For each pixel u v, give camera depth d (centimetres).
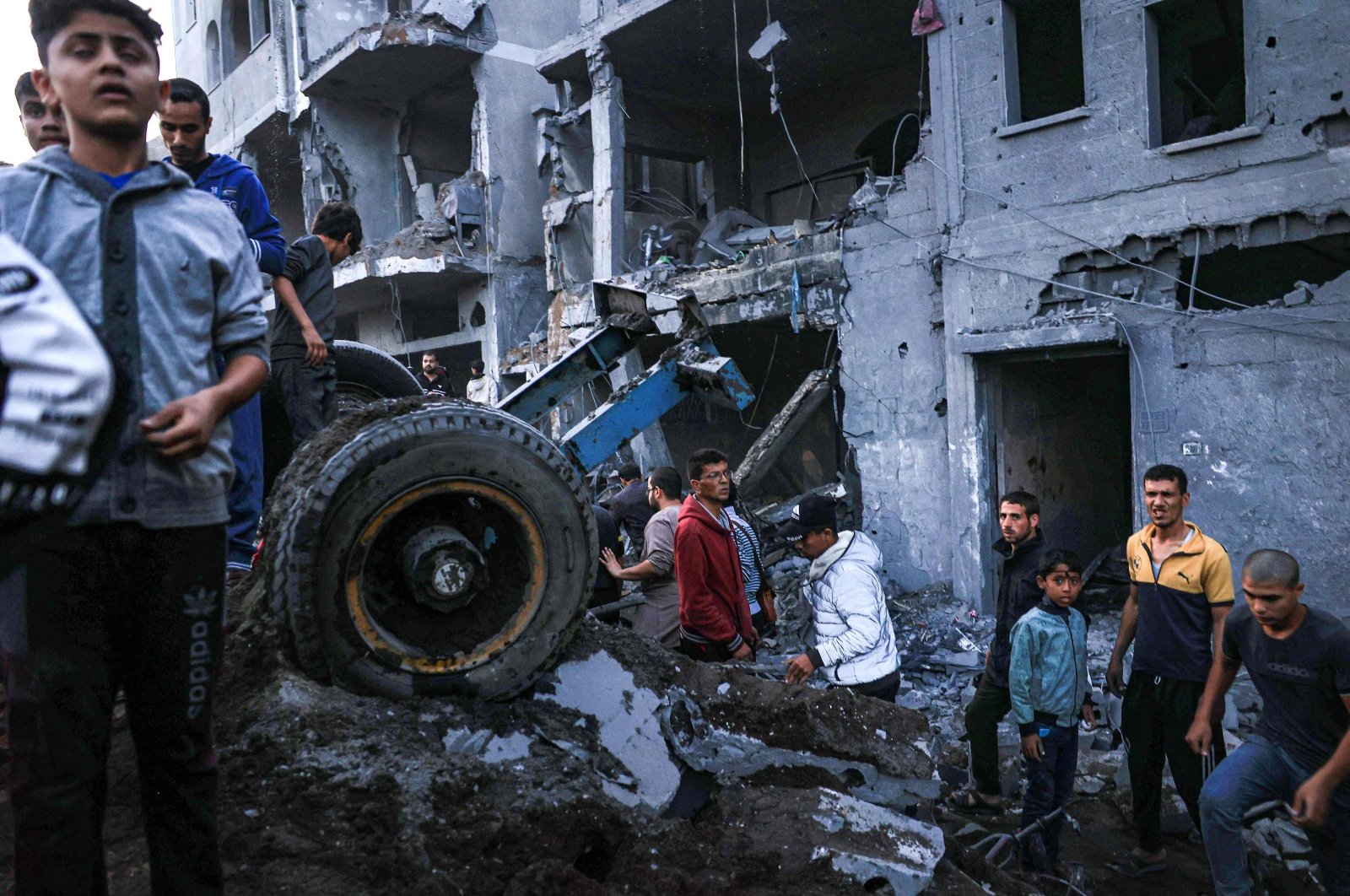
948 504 980
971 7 913
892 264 1028
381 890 209
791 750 317
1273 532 742
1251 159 746
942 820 504
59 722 141
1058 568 425
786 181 1645
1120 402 1101
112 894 190
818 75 1505
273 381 400
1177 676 424
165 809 159
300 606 250
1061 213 858
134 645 153
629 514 704
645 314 502
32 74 154
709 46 1398
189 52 2312
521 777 255
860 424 1066
